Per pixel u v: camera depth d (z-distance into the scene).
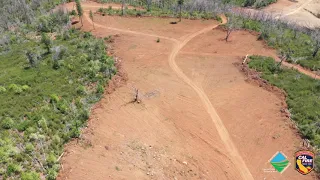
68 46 37.62
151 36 41.75
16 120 24.25
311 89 29.55
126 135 23.89
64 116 24.91
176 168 21.38
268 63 34.16
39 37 43.31
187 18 48.25
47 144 21.91
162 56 36.19
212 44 39.59
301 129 24.64
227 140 23.95
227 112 26.88
